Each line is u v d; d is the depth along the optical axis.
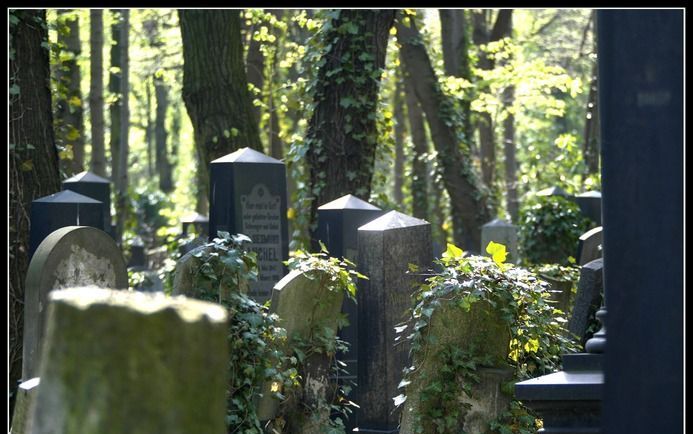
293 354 9.91
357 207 13.41
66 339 2.38
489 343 8.62
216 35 17.84
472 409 8.52
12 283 12.95
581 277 10.84
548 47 40.22
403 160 37.50
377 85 17.33
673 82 4.55
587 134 33.22
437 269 10.37
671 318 4.51
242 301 9.23
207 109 17.88
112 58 34.06
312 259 10.04
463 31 30.16
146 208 46.69
